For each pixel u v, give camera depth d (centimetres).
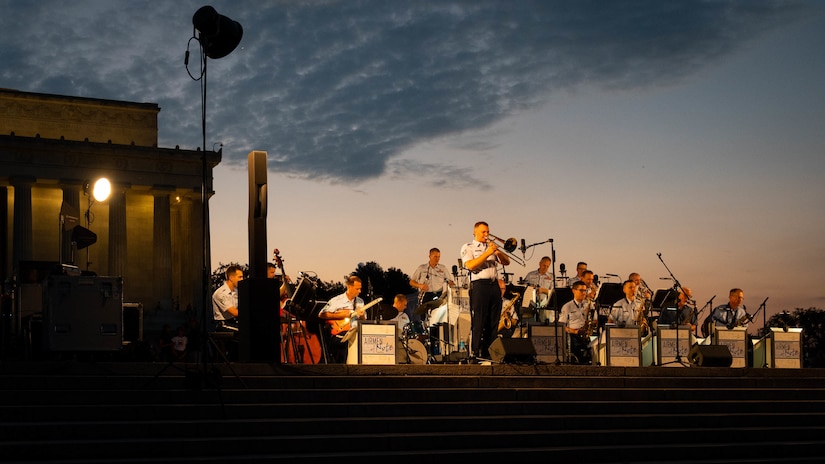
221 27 1744
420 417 1694
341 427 1612
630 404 1856
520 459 1603
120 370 1670
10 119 6950
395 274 7956
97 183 2480
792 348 2381
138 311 2055
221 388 1681
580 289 2391
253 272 1869
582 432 1703
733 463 1661
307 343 2077
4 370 1616
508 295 2323
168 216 7006
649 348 2353
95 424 1475
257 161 1903
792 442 1788
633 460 1673
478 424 1702
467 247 2116
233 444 1485
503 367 1959
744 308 2509
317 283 2059
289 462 1454
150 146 7281
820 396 2041
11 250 6638
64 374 1641
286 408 1636
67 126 7094
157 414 1566
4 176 6569
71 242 2216
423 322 2455
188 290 7012
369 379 1795
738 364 2359
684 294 2409
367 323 1988
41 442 1396
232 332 2055
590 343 2355
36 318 1917
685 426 1827
